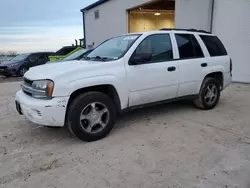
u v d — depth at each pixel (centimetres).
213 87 500
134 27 1577
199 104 492
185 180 245
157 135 366
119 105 368
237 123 413
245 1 789
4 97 711
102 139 356
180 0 983
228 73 528
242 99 592
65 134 383
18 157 305
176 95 441
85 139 343
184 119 441
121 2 1345
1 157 306
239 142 335
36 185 243
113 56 386
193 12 928
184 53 448
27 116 340
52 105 309
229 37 848
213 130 383
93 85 337
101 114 354
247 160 283
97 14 1656
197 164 276
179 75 430
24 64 1421
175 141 342
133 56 380
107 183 244
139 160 289
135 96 382
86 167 276
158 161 285
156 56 408
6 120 464
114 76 354
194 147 321
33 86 328
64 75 318
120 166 276
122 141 346
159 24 1642
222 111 489
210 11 859
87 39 1880
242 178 246
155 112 489
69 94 319
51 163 288
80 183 245
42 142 353
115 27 1448
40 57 1502
